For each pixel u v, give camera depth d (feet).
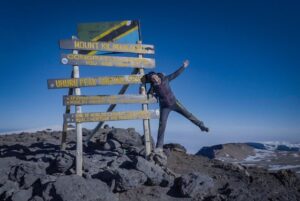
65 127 21.29
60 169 17.46
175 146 25.89
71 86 17.57
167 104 19.93
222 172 20.44
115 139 24.36
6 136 32.19
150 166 17.24
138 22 19.20
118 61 18.47
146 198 16.20
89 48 17.94
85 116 17.71
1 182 16.88
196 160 22.94
